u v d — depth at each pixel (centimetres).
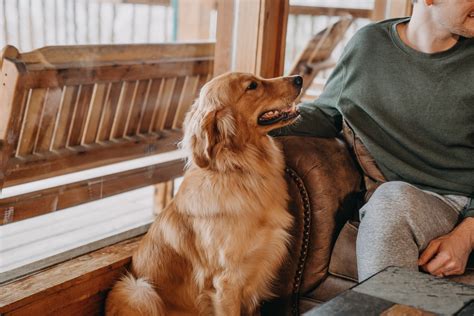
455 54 176
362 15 409
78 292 175
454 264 151
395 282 123
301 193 182
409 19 194
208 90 175
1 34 189
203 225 170
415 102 180
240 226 168
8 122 198
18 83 194
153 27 271
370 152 188
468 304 112
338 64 200
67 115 222
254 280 179
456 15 164
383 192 165
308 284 186
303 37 392
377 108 186
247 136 175
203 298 176
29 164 214
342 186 186
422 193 166
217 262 170
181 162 283
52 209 222
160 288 178
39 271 177
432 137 181
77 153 235
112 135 250
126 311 172
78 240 218
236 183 170
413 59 181
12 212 208
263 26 235
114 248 200
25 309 159
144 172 262
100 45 225
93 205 263
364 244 157
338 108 194
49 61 206
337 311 109
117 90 240
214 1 281
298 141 190
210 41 277
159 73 257
